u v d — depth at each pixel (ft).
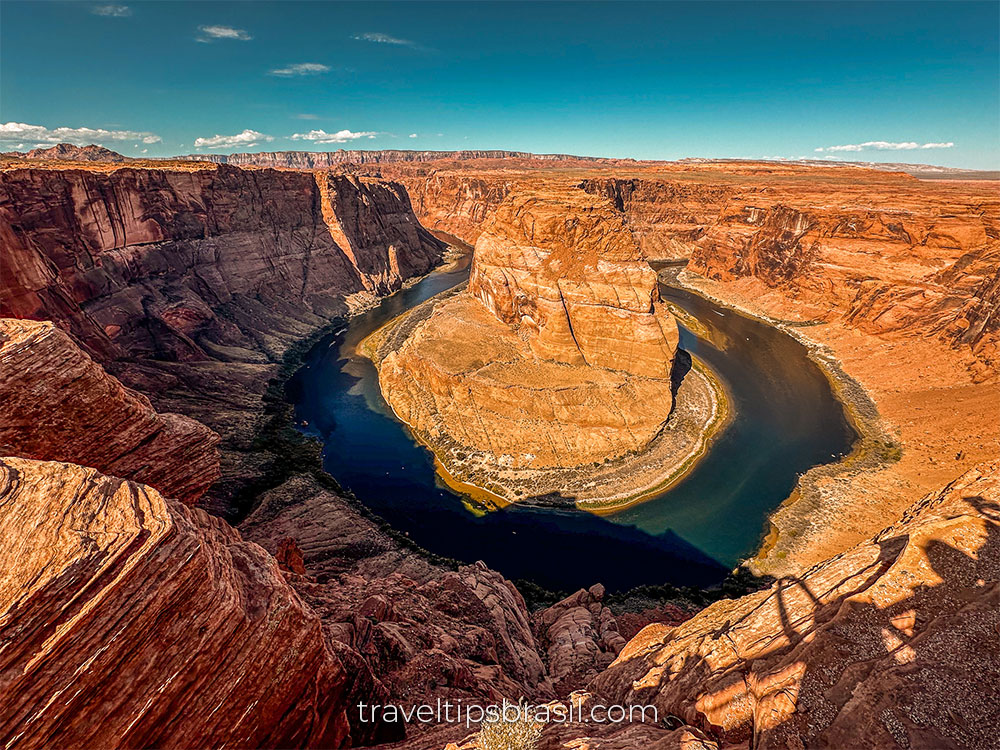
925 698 30.76
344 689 45.44
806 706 33.73
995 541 38.09
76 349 45.39
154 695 29.37
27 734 25.02
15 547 27.94
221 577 34.30
